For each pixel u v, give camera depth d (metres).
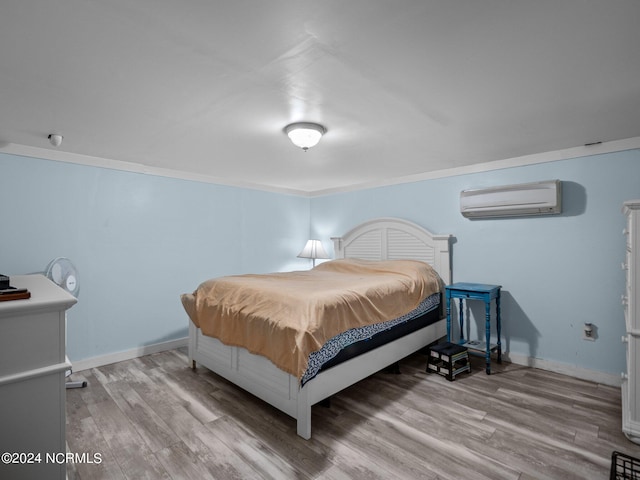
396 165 3.51
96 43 1.33
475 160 3.30
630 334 1.95
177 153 3.02
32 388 0.95
